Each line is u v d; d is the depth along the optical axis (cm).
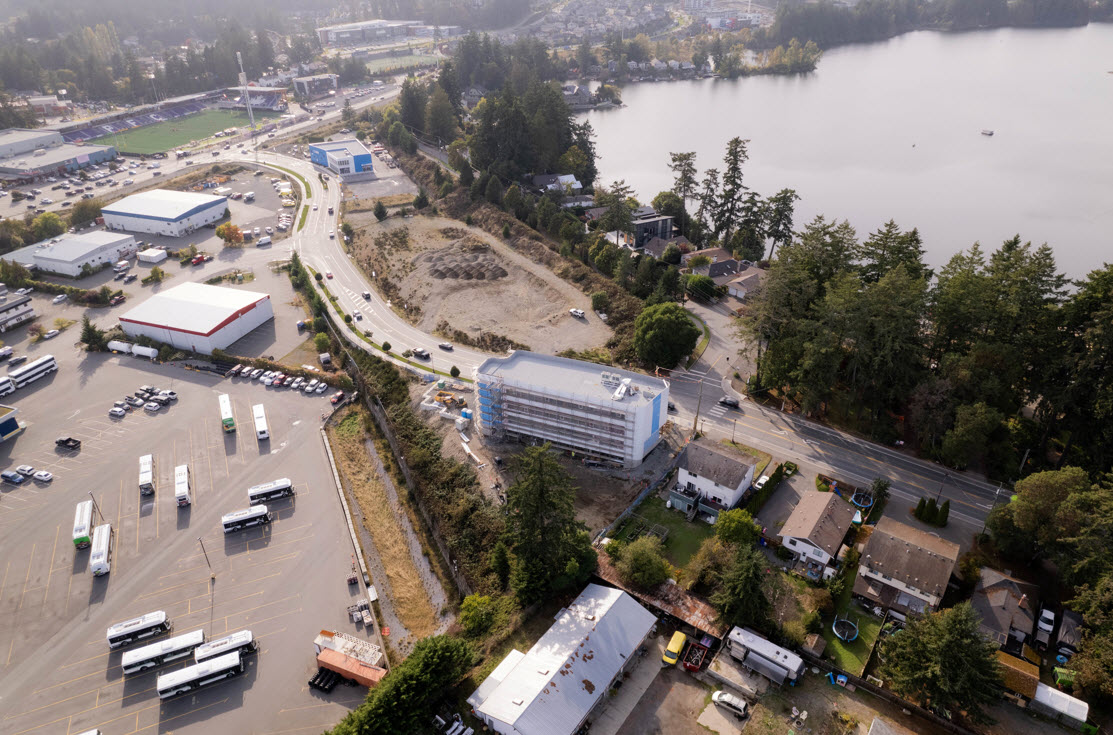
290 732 8194
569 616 8962
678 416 13462
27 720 8444
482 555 10538
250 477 12419
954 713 7912
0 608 9944
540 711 7738
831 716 7988
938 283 12775
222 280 19712
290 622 9669
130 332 16712
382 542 11206
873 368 12000
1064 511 8806
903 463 12062
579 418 12069
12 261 19888
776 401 13862
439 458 12469
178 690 8669
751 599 8569
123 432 13625
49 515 11612
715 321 16900
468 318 17338
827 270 13825
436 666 8012
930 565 9144
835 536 10006
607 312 17175
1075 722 7744
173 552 10850
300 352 16225
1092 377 10681
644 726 7969
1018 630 8631
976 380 11600
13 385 14900
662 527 10819
